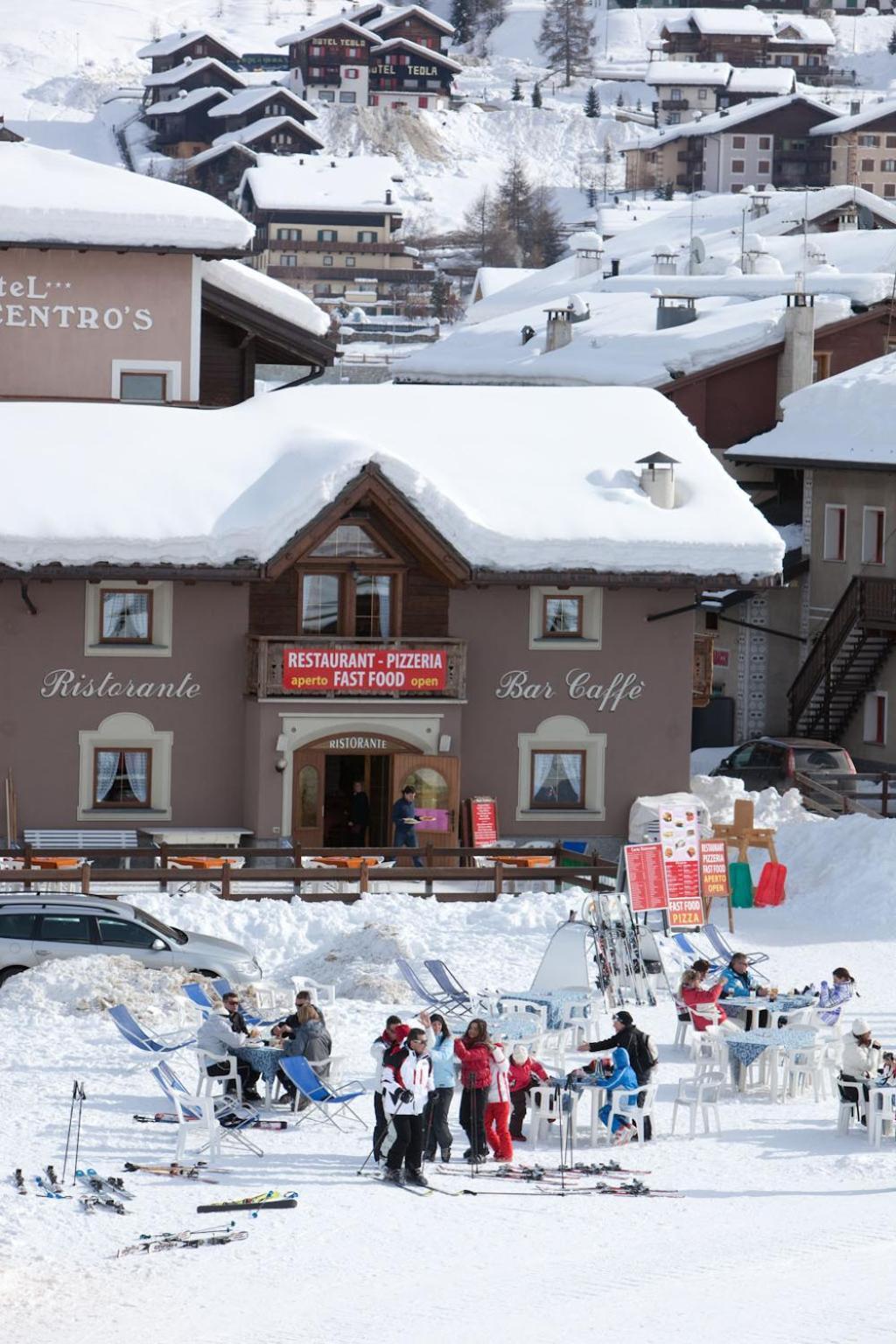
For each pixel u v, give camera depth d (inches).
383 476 4315.9
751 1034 2755.9
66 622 4298.7
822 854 4392.2
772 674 6574.8
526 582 4389.8
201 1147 2406.5
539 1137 2559.1
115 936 3248.0
